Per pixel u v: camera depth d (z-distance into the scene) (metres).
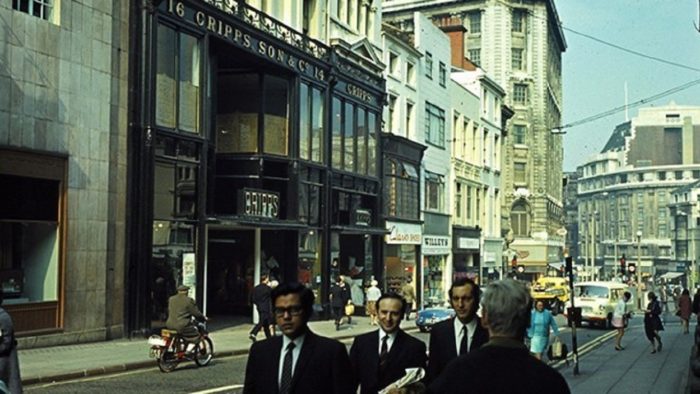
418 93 46.53
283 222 30.27
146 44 23.39
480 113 58.88
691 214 164.25
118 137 22.86
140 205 23.08
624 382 16.72
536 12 84.88
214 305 31.72
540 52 84.94
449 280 51.34
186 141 25.33
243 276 31.45
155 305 23.50
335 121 35.31
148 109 23.39
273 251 31.89
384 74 41.81
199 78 26.11
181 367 18.16
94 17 22.02
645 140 187.62
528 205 82.50
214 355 20.25
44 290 20.36
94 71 21.98
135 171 23.12
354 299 37.12
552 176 90.62
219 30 26.88
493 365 4.04
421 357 7.00
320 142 33.88
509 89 82.94
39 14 20.31
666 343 28.36
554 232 90.31
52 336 20.23
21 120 19.53
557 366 20.16
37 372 15.54
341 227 35.28
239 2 28.19
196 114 26.09
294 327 5.52
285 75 31.41
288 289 5.56
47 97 20.34
